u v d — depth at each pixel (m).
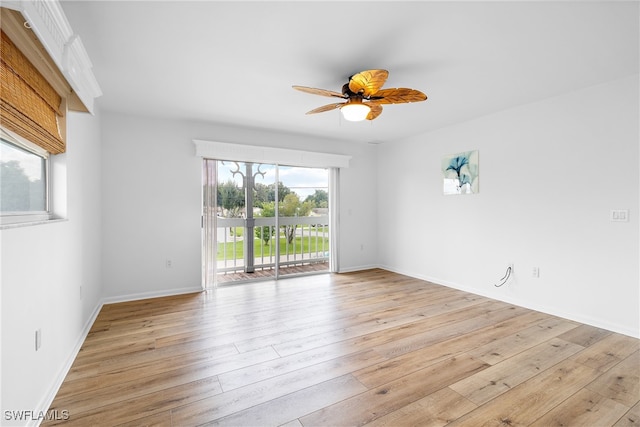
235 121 4.05
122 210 3.68
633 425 1.60
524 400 1.81
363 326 2.91
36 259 1.63
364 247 5.57
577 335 2.70
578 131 3.01
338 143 5.23
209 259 4.22
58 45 1.52
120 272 3.67
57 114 2.04
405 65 2.48
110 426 1.58
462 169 4.12
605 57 2.35
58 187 2.13
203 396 1.84
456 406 1.76
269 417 1.66
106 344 2.52
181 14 1.82
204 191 4.21
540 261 3.32
